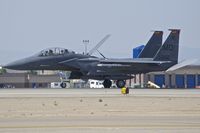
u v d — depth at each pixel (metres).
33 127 88.12
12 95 172.00
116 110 120.88
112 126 89.44
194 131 82.94
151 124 92.44
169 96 170.75
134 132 81.50
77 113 114.06
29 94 178.38
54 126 89.50
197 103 141.62
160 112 116.19
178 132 81.75
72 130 84.06
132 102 143.75
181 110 121.31
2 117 105.44
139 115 109.38
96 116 107.19
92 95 172.75
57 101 146.12
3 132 81.94
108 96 167.50
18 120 99.50
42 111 118.44
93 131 82.75
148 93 189.25
